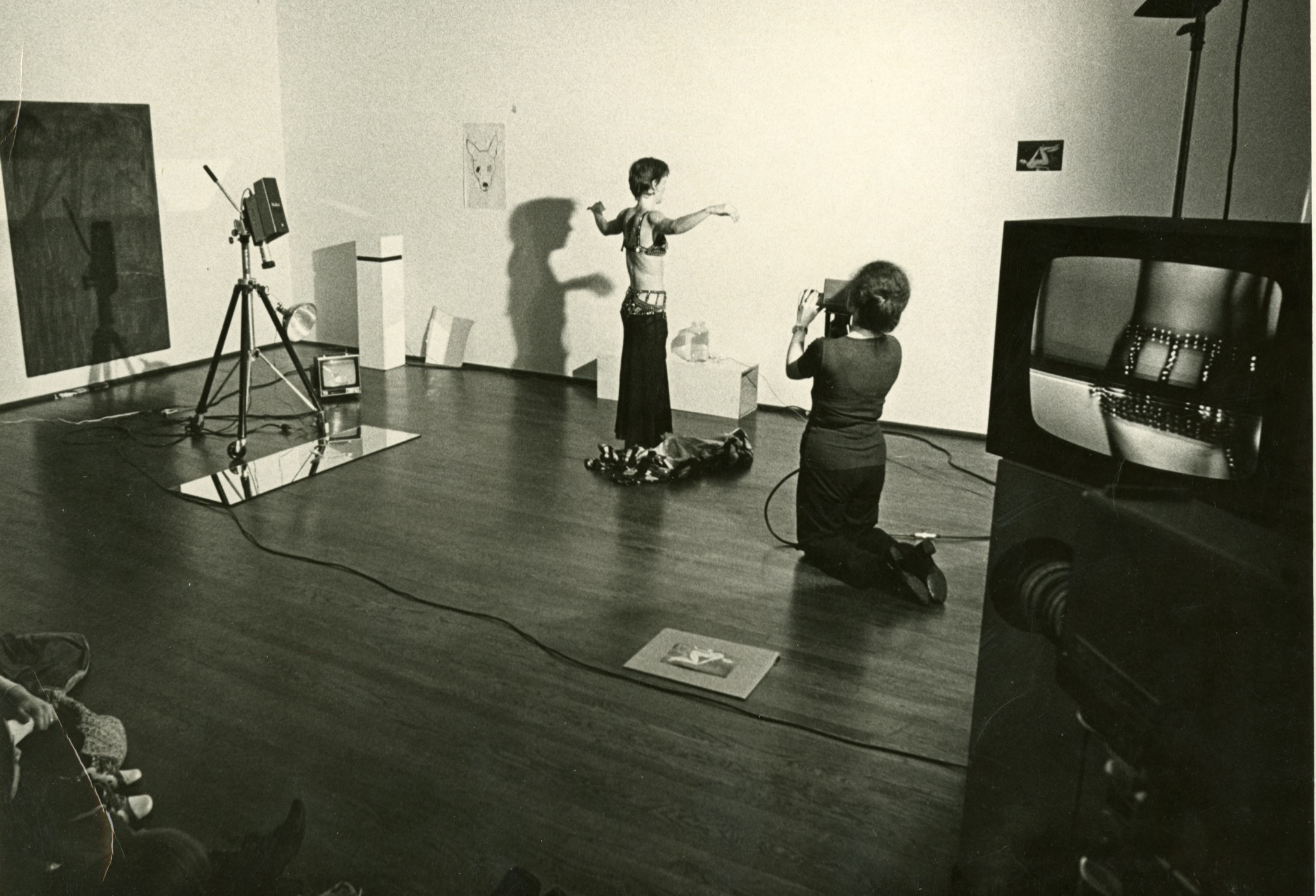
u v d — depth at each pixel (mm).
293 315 5848
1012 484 1790
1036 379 1695
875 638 3473
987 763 1973
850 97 6008
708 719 2941
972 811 2045
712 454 5359
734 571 4023
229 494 4773
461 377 7398
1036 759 1813
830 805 2549
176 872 2064
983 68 5664
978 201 5836
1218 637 1396
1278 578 1305
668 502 4812
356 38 7504
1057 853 1763
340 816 2473
